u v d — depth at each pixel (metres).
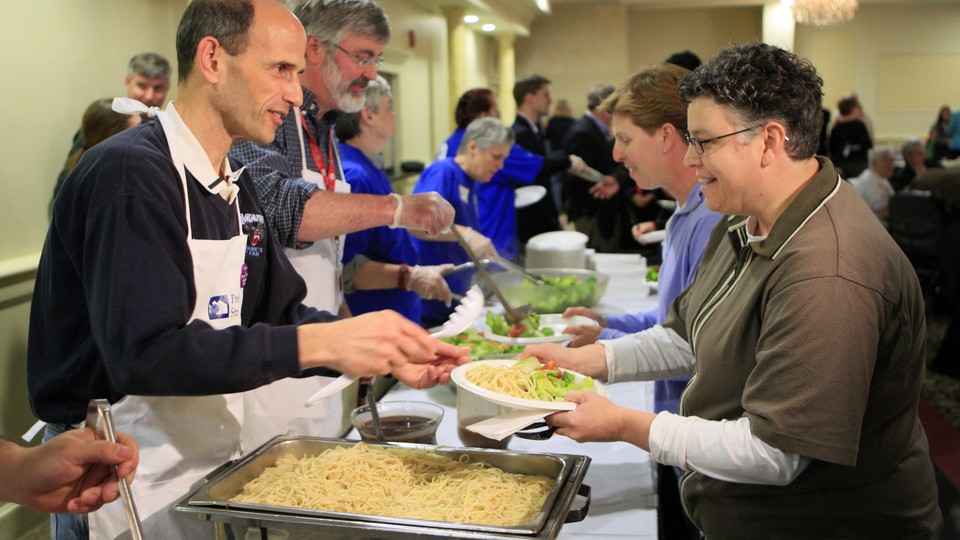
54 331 1.22
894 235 5.80
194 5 1.20
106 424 0.94
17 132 3.02
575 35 12.09
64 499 0.94
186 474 1.32
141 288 1.07
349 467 1.26
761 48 1.17
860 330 1.07
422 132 7.91
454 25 8.50
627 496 1.46
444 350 1.38
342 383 1.16
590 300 2.95
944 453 3.52
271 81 1.22
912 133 12.84
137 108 1.23
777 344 1.10
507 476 1.26
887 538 1.24
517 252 4.32
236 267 1.30
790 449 1.07
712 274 1.39
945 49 12.52
